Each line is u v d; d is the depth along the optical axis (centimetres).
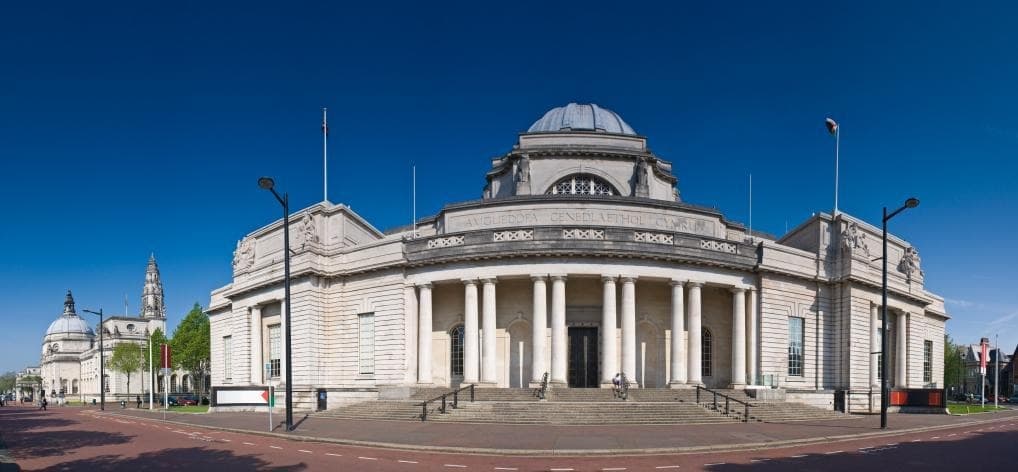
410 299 5038
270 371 5912
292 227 5800
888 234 6481
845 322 5484
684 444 2636
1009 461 2370
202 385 11512
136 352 12456
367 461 2288
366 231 6028
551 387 4394
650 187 6103
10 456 2592
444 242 4969
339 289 5391
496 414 3744
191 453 2580
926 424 3916
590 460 2314
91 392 15875
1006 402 10412
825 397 5269
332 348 5334
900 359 6300
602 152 5953
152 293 17762
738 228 5959
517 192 5906
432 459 2336
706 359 5203
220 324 7300
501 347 5003
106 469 2217
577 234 4744
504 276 4756
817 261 5534
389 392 4669
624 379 4309
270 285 5738
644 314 5050
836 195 5794
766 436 2981
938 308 7381
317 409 5047
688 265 4856
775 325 5150
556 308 4647
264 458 2392
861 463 2280
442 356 5141
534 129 7044
